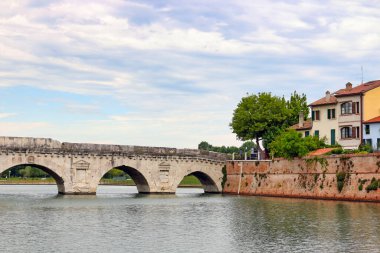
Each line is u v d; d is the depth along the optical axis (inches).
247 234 2559.1
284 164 4830.2
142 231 2655.0
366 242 2330.2
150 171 5290.4
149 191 5305.1
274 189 4923.7
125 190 6569.9
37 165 4704.7
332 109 5123.0
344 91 5108.3
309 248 2218.3
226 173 5644.7
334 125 5093.5
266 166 5078.7
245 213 3380.9
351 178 4124.0
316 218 3056.1
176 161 5423.2
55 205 3853.3
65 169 4810.5
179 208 3715.6
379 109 4921.3
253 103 5876.0
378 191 3905.0
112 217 3171.8
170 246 2265.0
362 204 3809.1
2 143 4458.7
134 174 5393.7
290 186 4731.8
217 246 2268.7
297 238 2438.5
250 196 5009.8
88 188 4926.2
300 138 4751.5
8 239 2386.8
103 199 4493.1
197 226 2824.8
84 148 4896.7
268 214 3302.2
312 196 4453.7
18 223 2871.6
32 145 4611.2
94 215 3255.4
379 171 3917.3
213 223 2933.1
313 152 4704.7
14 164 4512.8
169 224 2898.6
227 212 3449.8
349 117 4955.7
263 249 2209.6
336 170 4264.3
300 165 4638.3
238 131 5920.3
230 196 5034.5
